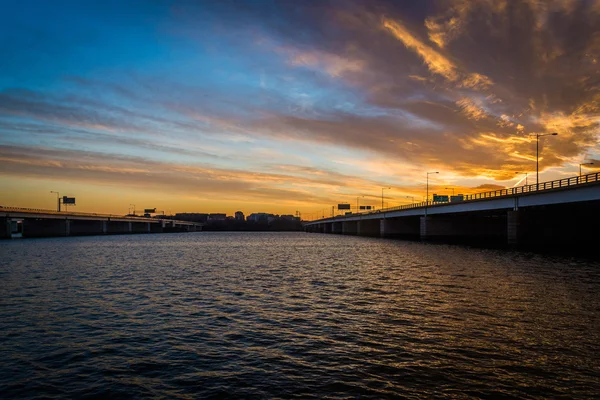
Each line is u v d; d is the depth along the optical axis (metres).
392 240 135.75
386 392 12.59
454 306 24.66
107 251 80.19
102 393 12.70
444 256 62.69
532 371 14.12
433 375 13.83
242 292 30.44
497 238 123.94
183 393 12.67
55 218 162.12
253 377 13.79
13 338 18.39
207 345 17.22
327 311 23.55
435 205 111.50
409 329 19.45
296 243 128.25
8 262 54.97
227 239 175.12
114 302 26.58
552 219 79.94
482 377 13.65
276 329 19.64
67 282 35.97
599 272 40.97
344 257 65.00
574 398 12.17
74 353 16.30
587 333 18.62
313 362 15.10
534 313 22.66
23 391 12.83
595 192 57.12
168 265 52.06
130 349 16.73
